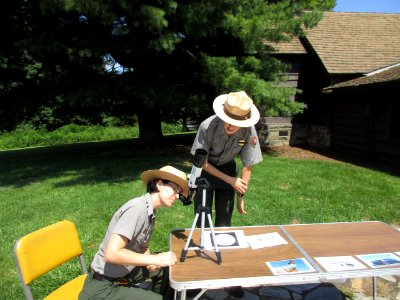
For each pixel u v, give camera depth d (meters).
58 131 26.66
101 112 12.74
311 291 3.51
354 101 11.33
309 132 13.68
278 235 2.83
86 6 6.94
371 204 5.99
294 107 10.16
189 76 10.87
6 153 16.14
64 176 8.62
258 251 2.54
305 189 6.91
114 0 7.40
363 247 2.59
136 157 10.79
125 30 7.99
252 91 8.71
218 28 9.57
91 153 12.51
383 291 3.51
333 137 12.55
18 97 10.81
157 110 12.18
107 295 2.41
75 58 8.52
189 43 10.12
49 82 10.73
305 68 13.63
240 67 9.52
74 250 2.79
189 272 2.23
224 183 3.47
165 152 11.55
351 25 14.49
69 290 2.63
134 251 2.50
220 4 8.20
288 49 13.09
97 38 8.72
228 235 2.84
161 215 5.43
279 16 9.40
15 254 2.34
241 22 8.99
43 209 6.04
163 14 7.29
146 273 2.78
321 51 12.36
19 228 5.19
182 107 10.16
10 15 9.82
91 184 7.61
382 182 7.49
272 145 13.64
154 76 10.03
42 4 7.12
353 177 8.00
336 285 3.61
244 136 3.27
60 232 2.70
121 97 9.45
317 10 9.42
